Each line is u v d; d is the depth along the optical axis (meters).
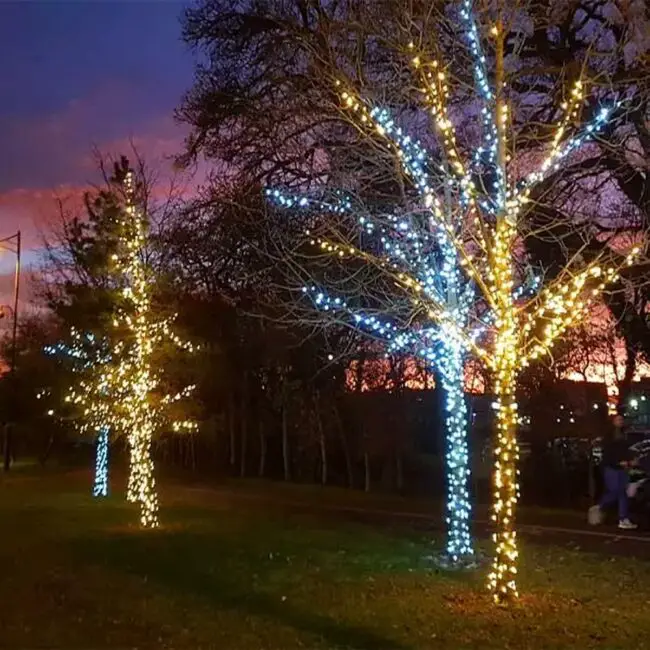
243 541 15.03
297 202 14.98
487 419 23.75
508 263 9.96
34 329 39.91
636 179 16.53
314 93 14.68
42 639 8.34
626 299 17.31
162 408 19.08
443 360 12.83
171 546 14.45
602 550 14.06
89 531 16.67
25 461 48.88
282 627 8.87
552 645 8.20
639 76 13.68
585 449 23.36
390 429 26.91
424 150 12.23
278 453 34.78
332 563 12.68
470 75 11.86
